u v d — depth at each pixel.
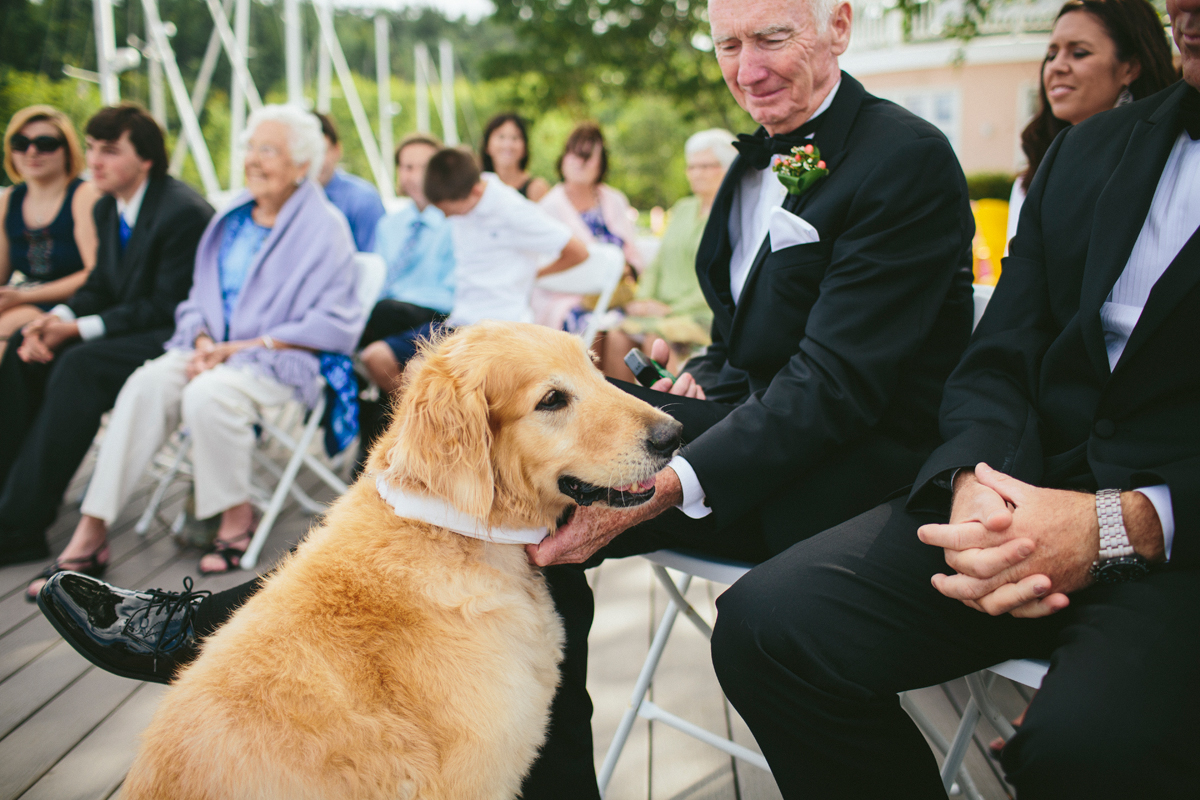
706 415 1.98
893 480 1.78
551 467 1.65
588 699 1.89
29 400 3.84
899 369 1.77
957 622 1.43
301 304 3.58
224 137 25.78
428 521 1.59
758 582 1.54
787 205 1.94
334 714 1.39
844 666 1.41
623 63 14.71
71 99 14.70
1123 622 1.25
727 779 2.17
